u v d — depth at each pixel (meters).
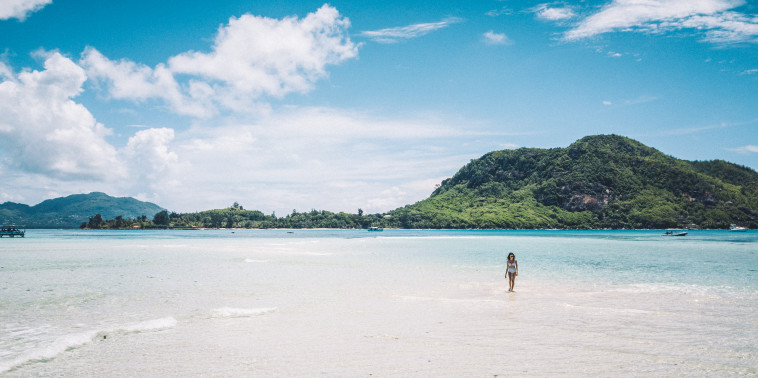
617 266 34.59
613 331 12.72
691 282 24.48
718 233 193.00
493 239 108.56
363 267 33.03
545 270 31.27
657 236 145.75
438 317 14.60
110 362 9.77
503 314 15.14
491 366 9.43
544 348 10.90
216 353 10.42
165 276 26.94
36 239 112.00
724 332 12.69
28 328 13.44
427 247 65.88
